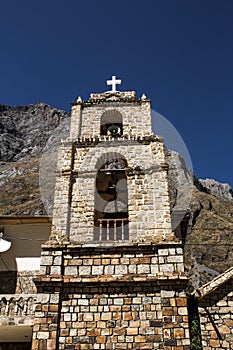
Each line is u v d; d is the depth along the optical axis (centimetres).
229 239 4700
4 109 11331
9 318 1347
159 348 1093
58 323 1142
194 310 1234
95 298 1184
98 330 1133
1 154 9275
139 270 1223
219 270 4122
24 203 5700
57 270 1228
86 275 1218
